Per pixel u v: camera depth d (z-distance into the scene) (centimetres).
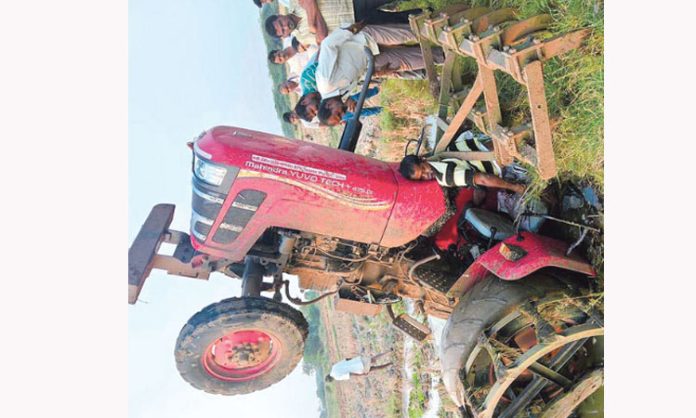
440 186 346
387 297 386
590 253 318
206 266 352
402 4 462
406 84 627
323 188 321
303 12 609
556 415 302
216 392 347
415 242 373
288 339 337
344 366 566
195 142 324
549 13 313
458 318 318
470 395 310
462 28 315
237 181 313
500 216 371
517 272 302
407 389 877
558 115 321
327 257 362
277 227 346
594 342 313
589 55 289
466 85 392
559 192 344
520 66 278
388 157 755
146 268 345
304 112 455
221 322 324
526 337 327
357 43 432
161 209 361
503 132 315
